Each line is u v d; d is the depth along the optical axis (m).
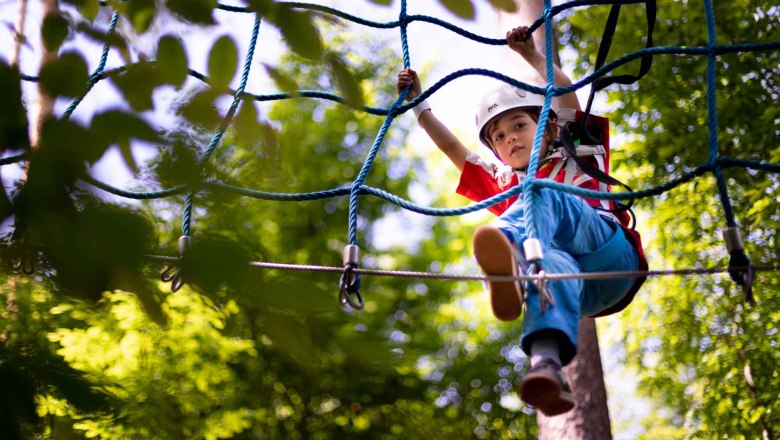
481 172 3.90
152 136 1.92
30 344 2.41
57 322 6.14
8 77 1.94
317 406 11.15
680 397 7.27
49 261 1.89
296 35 2.39
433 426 3.67
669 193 6.91
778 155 6.33
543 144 3.64
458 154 3.98
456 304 13.48
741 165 2.75
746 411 6.32
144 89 2.08
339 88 2.48
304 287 1.89
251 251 1.92
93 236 1.85
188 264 1.87
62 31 2.21
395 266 13.86
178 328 7.35
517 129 3.66
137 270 1.92
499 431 12.18
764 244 6.62
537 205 2.91
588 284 3.23
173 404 7.40
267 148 2.41
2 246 1.90
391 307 13.66
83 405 2.53
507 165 3.81
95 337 6.54
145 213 1.94
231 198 2.05
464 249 13.59
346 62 2.47
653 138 6.89
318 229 14.14
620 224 3.37
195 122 2.05
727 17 6.79
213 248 1.88
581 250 3.12
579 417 5.57
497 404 12.43
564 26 7.21
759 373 6.48
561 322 2.58
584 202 3.20
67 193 1.86
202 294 1.90
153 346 7.24
